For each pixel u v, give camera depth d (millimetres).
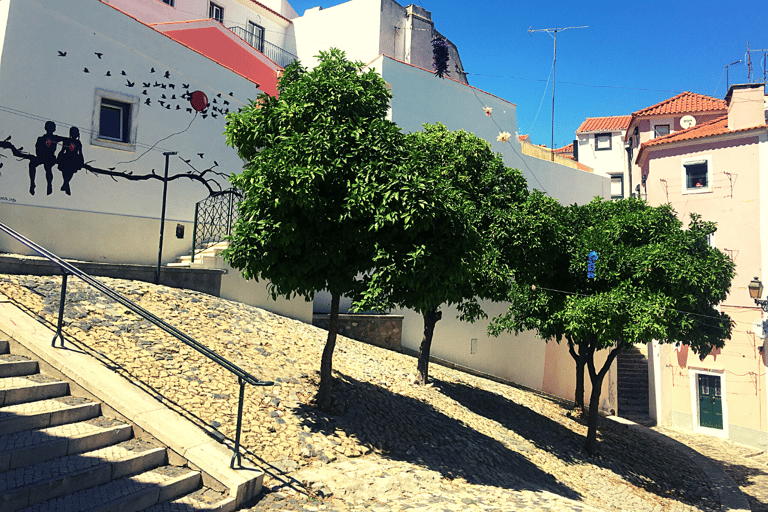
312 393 9430
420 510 6629
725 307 21266
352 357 13266
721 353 21266
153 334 9117
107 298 9859
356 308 8062
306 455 7410
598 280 13586
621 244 13625
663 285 13000
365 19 26391
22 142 11305
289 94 8828
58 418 5793
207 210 14648
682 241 13586
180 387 7699
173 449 6078
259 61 20000
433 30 28359
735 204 21562
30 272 9867
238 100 15609
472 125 21500
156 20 22062
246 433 7266
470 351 19516
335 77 8828
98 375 6871
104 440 5820
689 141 22750
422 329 18047
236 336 10734
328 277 8547
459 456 9414
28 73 11414
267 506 5898
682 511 11672
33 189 11469
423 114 19781
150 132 13500
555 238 13117
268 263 8180
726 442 20391
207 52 18125
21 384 6023
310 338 12867
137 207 13219
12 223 11141
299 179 7520
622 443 16484
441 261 8227
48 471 4922
